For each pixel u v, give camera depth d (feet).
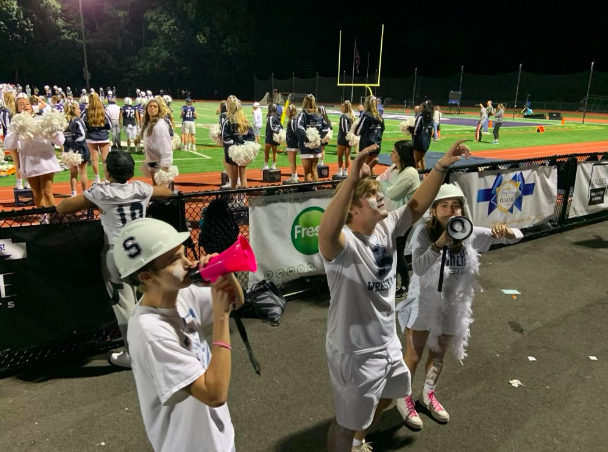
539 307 18.98
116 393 13.04
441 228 11.05
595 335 16.85
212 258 5.78
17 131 24.59
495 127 74.59
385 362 9.21
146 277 5.91
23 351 14.23
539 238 28.02
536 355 15.49
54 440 11.14
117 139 58.90
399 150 17.84
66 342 14.71
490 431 11.91
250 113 120.98
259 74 239.71
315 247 19.49
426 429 11.96
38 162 25.64
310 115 37.81
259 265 18.02
